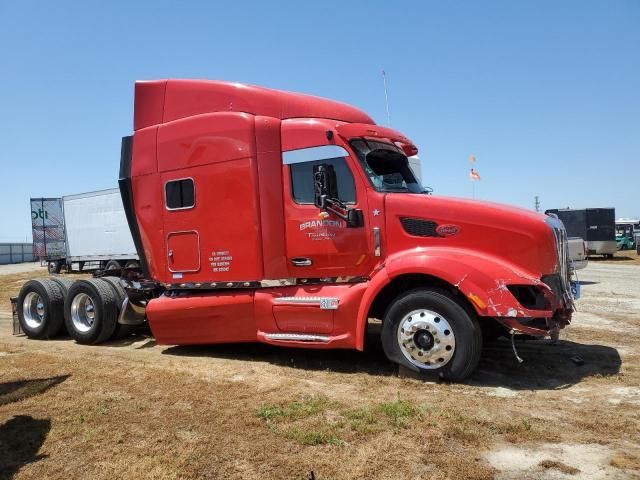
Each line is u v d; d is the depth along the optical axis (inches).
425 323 219.1
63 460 149.0
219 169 270.2
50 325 349.1
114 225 971.9
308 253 252.7
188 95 286.5
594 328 334.0
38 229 1256.2
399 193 245.6
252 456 147.8
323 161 251.6
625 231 1664.6
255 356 282.0
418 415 174.7
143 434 165.6
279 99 269.3
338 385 218.2
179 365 259.6
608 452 147.5
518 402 191.2
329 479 133.5
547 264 216.8
